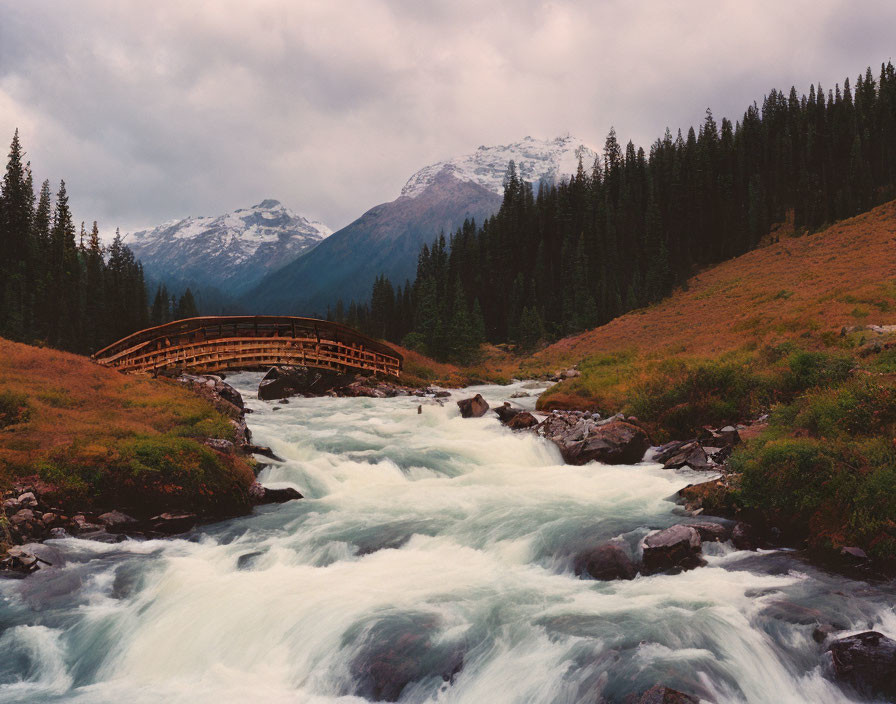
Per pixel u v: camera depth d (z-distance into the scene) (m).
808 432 17.38
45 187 131.75
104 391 26.80
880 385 17.11
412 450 22.55
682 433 23.11
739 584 11.43
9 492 15.66
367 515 16.12
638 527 13.96
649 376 28.88
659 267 119.44
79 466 16.70
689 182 152.00
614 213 148.50
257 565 13.36
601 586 11.73
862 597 10.63
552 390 33.84
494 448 22.84
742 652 9.28
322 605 11.18
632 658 9.09
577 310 120.50
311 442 23.94
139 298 131.75
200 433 21.50
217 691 9.56
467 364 104.75
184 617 11.24
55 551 13.84
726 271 122.69
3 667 10.17
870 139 158.25
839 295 47.50
